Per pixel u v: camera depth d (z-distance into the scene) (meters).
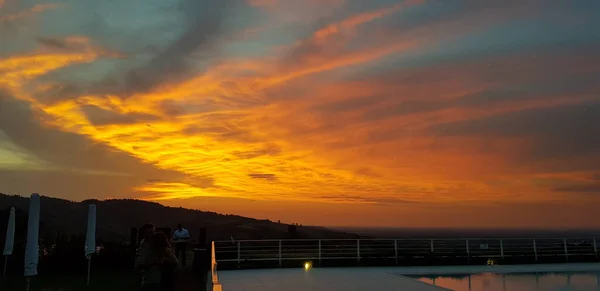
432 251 22.61
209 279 12.80
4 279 16.61
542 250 23.20
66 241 20.16
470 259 22.12
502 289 15.25
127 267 19.20
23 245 19.62
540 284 16.38
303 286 14.77
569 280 17.33
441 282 16.78
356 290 13.92
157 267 9.07
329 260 21.28
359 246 22.14
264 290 13.95
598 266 20.97
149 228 9.36
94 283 15.34
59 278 16.67
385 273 18.39
